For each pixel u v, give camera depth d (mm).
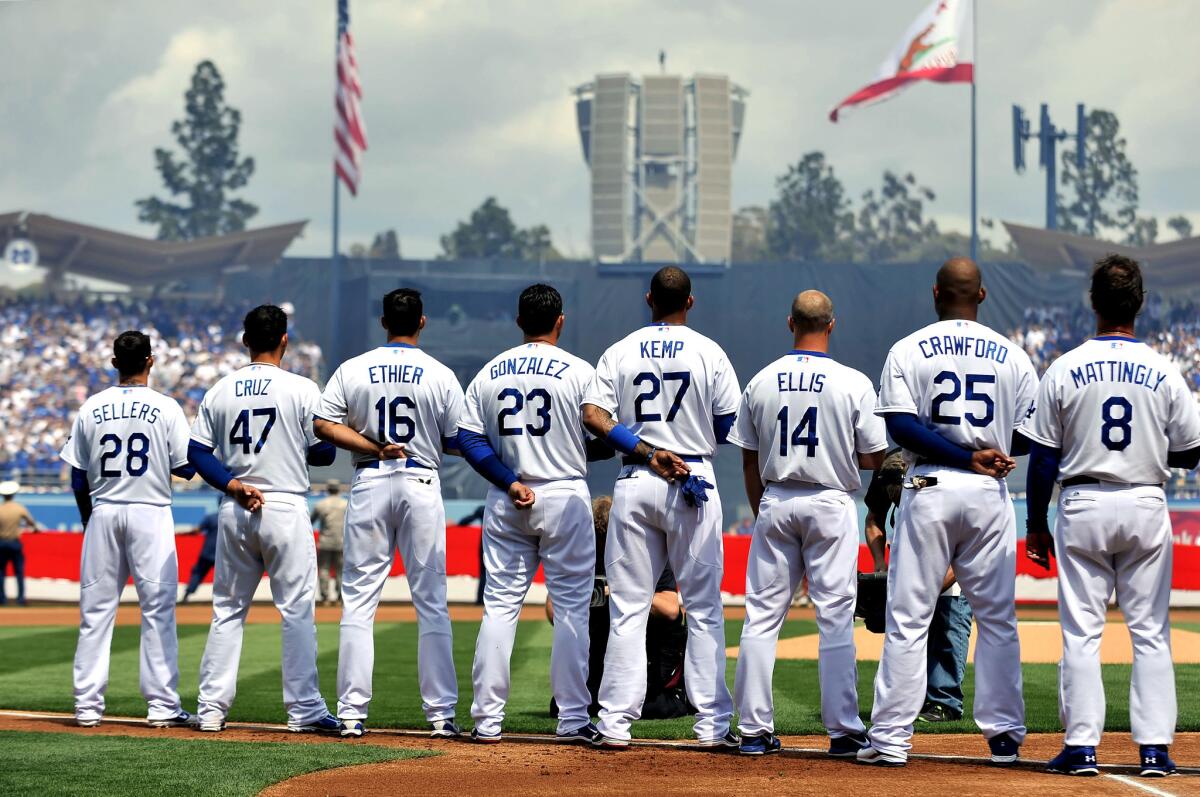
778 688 22312
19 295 100875
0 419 89312
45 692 21547
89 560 16703
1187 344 97500
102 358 96688
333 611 43344
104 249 106875
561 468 14719
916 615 13055
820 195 125562
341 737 15250
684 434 14141
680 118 108688
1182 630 35562
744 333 104562
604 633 17609
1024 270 103000
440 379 15469
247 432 15828
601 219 108500
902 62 60625
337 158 83250
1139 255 104562
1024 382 13266
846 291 103938
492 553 14945
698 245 109125
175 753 13328
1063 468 12805
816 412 13562
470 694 21344
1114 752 14227
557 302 15172
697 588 14227
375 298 103250
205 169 129000
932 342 13203
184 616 41750
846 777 11992
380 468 15297
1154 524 12430
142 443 16703
